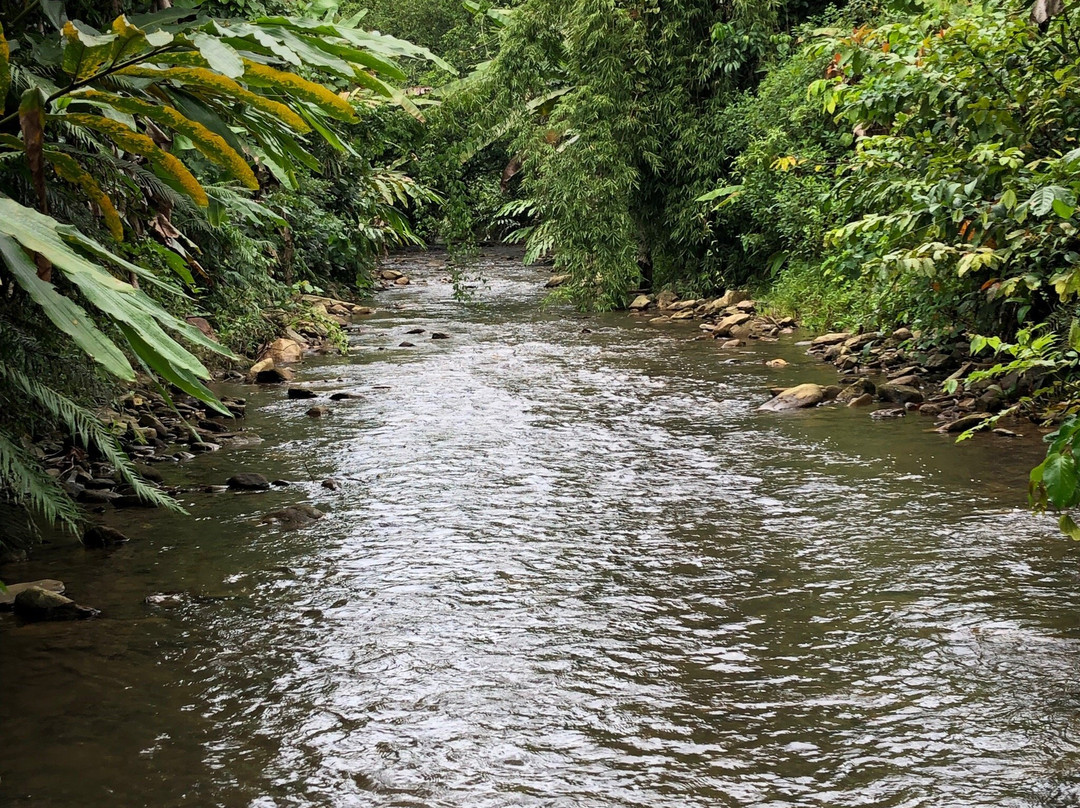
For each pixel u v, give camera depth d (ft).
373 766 9.26
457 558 14.85
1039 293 23.85
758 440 21.99
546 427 23.68
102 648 11.84
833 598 13.11
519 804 8.60
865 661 11.28
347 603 13.17
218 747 9.62
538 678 11.02
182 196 15.28
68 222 14.34
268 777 9.09
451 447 21.75
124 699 10.58
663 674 11.09
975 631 11.92
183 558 14.90
